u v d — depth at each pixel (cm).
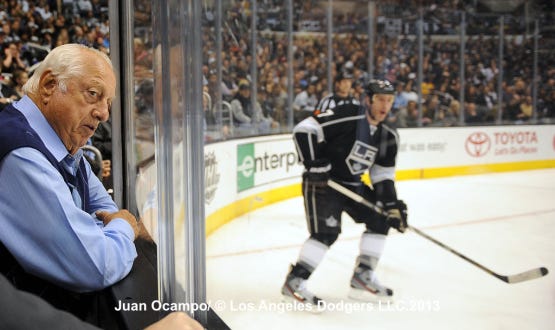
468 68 870
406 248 413
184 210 90
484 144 776
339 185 250
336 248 386
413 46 786
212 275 324
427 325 267
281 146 556
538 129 805
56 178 102
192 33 85
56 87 112
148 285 108
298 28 692
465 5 834
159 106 85
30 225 100
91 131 120
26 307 56
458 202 588
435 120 848
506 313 288
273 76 650
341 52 742
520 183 702
